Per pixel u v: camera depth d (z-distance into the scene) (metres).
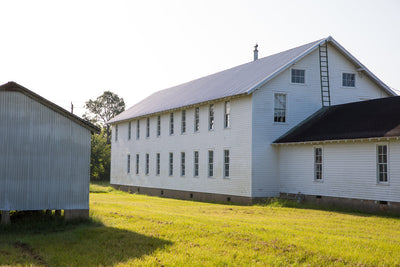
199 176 33.84
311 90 30.48
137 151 44.62
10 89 16.91
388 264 11.38
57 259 12.34
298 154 27.52
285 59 30.77
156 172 40.62
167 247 13.35
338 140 24.16
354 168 23.91
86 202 17.81
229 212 22.62
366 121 24.67
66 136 17.64
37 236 15.07
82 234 15.17
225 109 31.31
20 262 12.02
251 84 28.83
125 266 11.59
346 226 17.56
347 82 31.97
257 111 28.64
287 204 26.61
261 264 11.47
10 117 16.95
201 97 33.97
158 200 31.81
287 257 12.09
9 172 16.78
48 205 17.12
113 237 14.64
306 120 30.03
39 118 17.27
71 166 17.64
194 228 15.67
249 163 28.42
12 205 16.66
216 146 31.97
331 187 25.22
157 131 40.88
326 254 12.23
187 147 35.75
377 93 32.88
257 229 15.59
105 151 67.19
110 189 43.94
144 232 15.22
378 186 22.53
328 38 30.91
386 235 15.48
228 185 30.38
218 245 13.40
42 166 17.17
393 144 21.86
